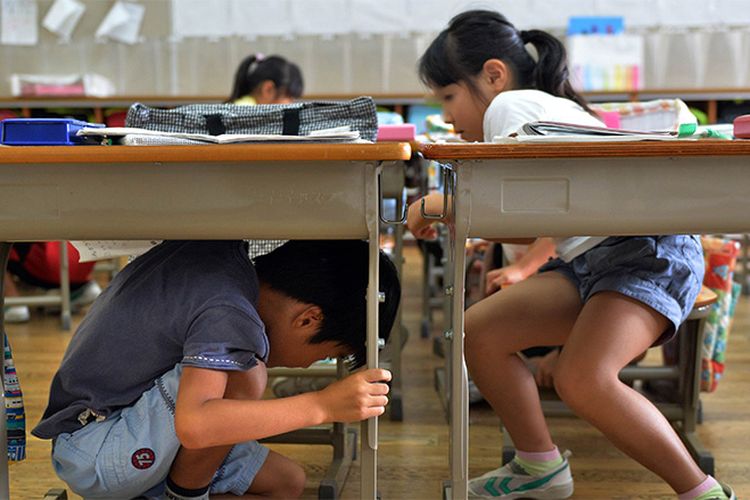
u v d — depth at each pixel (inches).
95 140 46.1
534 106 56.0
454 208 44.1
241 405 43.7
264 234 43.1
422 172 99.9
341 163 41.9
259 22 199.2
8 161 41.5
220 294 46.0
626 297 55.3
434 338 109.2
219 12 199.0
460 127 68.5
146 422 48.8
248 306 45.7
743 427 79.4
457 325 45.4
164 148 40.9
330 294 48.7
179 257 49.6
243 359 44.4
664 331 56.3
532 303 60.2
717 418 82.0
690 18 192.5
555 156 41.3
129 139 43.4
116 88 200.7
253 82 128.0
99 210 43.3
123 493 50.6
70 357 50.5
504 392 60.8
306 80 200.5
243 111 49.5
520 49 66.5
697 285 58.0
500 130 56.3
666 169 42.6
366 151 40.5
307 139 42.1
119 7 198.5
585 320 55.7
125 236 43.7
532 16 193.2
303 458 72.0
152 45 200.4
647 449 53.4
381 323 49.9
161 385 48.9
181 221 43.1
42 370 98.7
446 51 66.9
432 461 71.0
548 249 81.0
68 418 50.5
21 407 52.2
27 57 200.4
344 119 48.6
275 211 42.6
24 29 199.3
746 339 113.7
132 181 42.9
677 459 53.5
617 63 186.1
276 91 128.0
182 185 42.7
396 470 69.0
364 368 48.8
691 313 69.6
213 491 57.3
